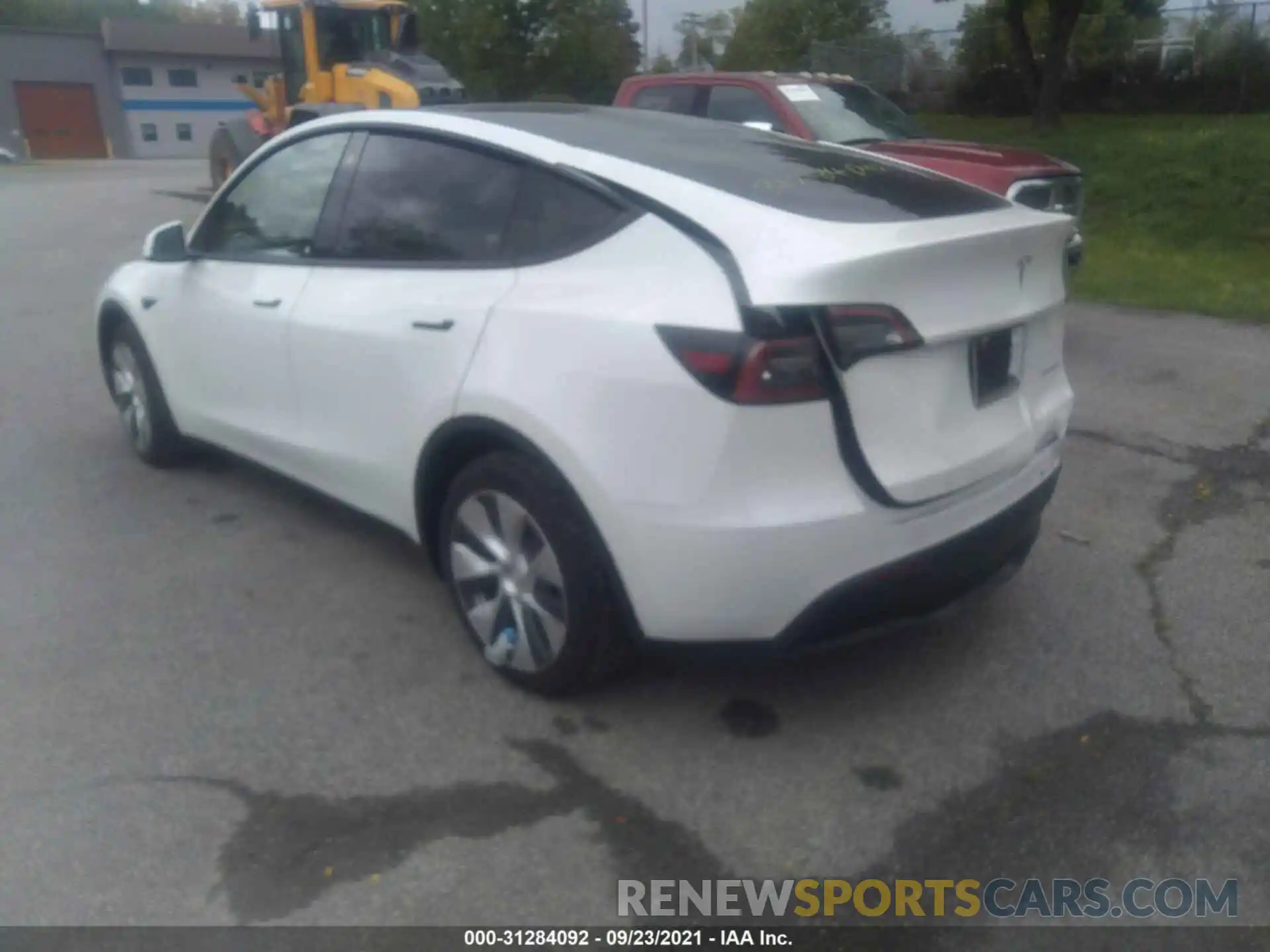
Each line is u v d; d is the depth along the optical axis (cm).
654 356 334
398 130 448
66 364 838
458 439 394
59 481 605
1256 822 341
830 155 436
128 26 5531
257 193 513
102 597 475
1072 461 640
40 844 329
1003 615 461
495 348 376
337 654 431
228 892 312
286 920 303
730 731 383
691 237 349
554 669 384
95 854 326
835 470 333
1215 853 329
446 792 353
